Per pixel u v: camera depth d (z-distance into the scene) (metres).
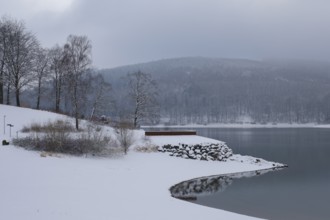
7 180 22.12
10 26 57.75
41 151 33.06
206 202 25.59
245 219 18.62
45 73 60.91
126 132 38.69
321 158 50.66
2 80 55.84
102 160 34.00
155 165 35.47
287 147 65.12
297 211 23.91
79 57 51.59
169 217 17.70
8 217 14.92
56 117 49.81
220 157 42.38
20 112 50.16
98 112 60.88
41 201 17.89
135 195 22.45
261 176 36.50
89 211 16.95
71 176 25.33
